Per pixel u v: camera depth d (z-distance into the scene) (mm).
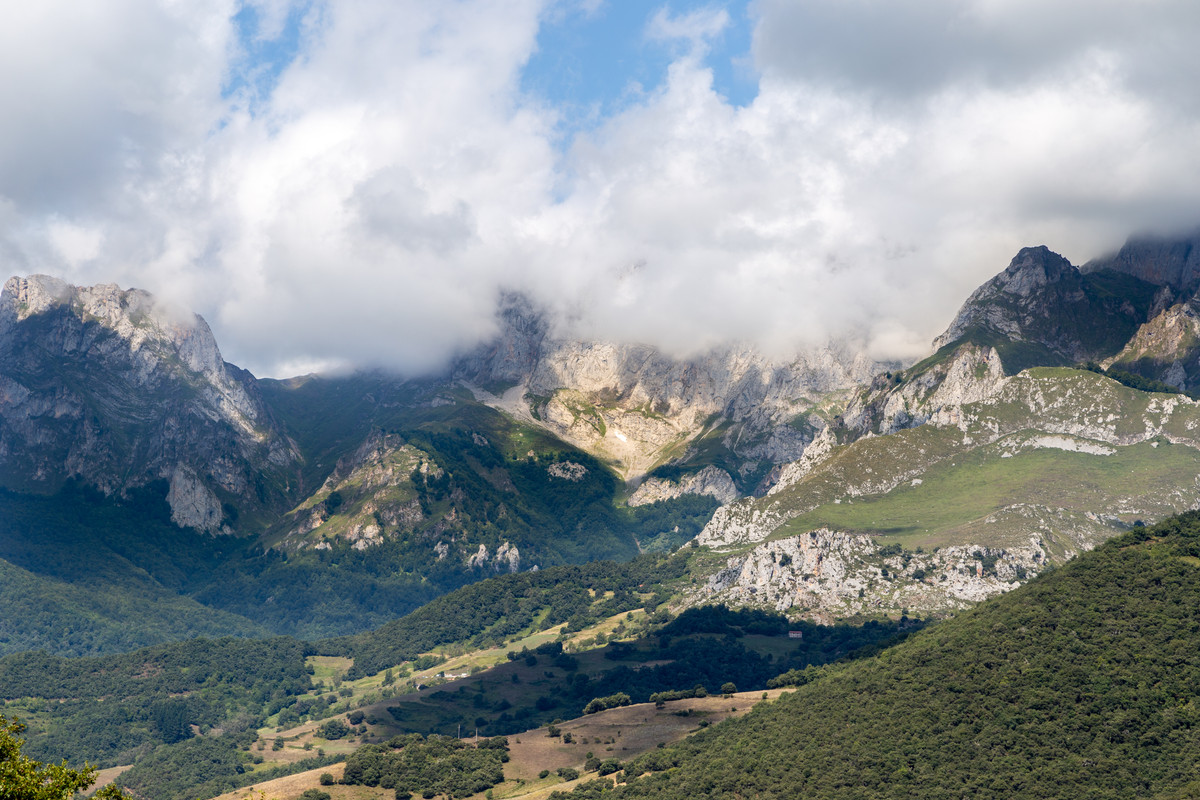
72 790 148875
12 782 141500
